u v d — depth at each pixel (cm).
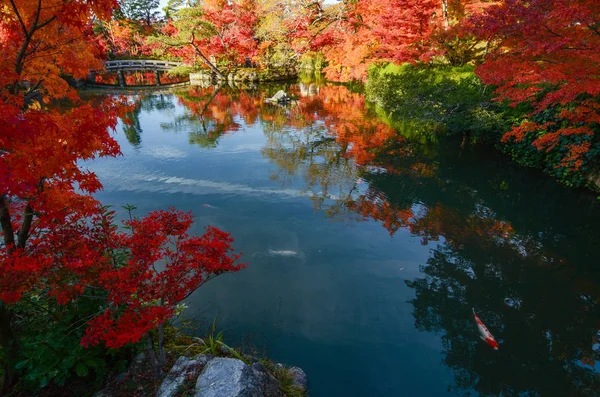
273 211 898
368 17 2427
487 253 732
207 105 2380
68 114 333
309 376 443
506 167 1200
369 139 1548
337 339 503
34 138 280
